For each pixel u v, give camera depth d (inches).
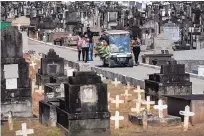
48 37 2410.2
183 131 607.5
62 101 624.4
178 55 1501.0
